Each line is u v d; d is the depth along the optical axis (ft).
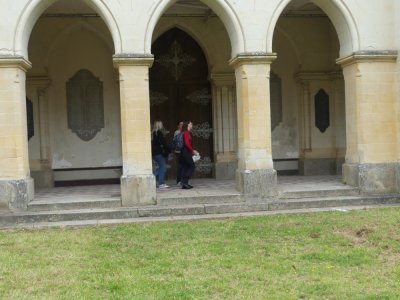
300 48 54.29
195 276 22.88
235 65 42.19
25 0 38.88
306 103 54.70
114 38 39.70
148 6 39.93
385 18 42.86
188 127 45.42
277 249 27.02
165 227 33.58
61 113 52.39
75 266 24.86
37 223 36.52
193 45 54.65
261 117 41.04
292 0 49.19
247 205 39.19
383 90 42.73
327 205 40.19
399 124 42.47
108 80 53.01
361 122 42.65
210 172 54.95
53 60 51.98
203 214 38.47
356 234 29.60
